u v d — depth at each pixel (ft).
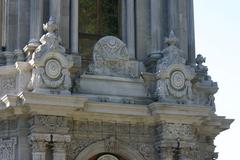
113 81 133.28
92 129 128.16
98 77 132.36
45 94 119.14
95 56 133.80
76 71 131.34
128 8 140.77
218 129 144.97
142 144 131.34
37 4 130.41
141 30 141.69
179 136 130.00
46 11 133.69
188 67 135.33
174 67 132.67
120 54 135.64
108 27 143.74
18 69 125.29
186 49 143.84
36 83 121.60
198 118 131.75
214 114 142.41
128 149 130.21
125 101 131.75
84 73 132.16
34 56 122.31
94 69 133.28
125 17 141.69
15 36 131.54
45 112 120.16
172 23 142.31
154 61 137.49
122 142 130.00
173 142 129.08
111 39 135.64
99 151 128.36
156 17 140.87
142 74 134.72
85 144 127.34
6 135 123.54
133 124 131.13
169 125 129.90
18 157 121.08
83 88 130.62
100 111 126.82
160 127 130.31
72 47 133.90
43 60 122.31
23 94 117.80
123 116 129.29
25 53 129.18
